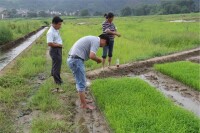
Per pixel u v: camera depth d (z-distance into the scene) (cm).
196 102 913
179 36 2262
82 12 17325
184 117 699
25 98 913
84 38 788
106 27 1198
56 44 970
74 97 934
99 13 17600
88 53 793
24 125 729
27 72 1214
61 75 1202
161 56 1633
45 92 942
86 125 732
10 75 1141
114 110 746
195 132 644
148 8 14838
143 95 863
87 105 834
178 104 893
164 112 730
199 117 775
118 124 663
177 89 1045
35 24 6300
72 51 791
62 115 789
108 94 880
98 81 1033
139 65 1391
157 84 1117
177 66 1293
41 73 1271
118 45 2052
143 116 699
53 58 994
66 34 3203
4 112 796
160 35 2486
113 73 1260
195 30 3161
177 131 627
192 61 1538
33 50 2086
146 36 2712
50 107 830
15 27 4128
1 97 905
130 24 4822
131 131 628
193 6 13225
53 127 702
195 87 1030
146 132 627
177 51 1772
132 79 1048
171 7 12719
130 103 802
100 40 769
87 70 1303
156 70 1310
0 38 2562
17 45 2823
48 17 16475
